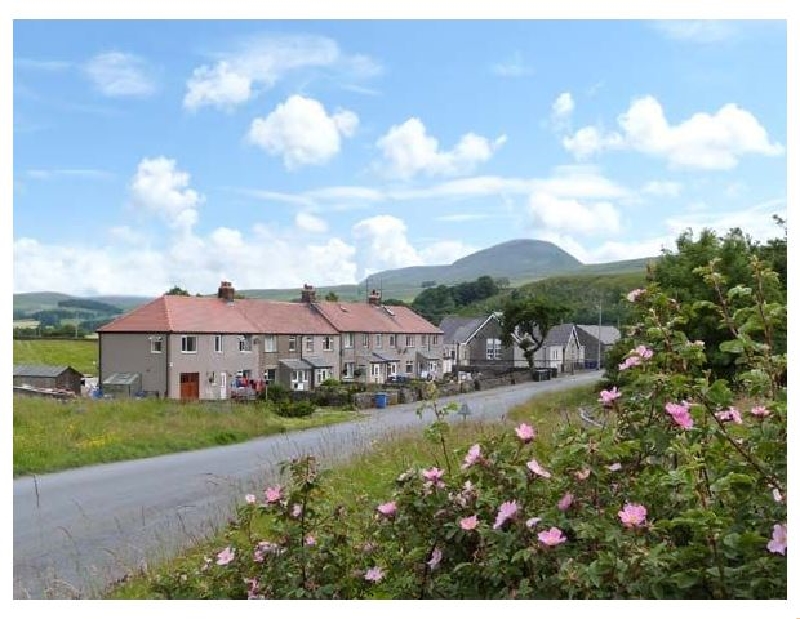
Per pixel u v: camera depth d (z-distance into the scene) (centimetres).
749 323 342
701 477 328
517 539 329
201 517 958
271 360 4941
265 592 379
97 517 1023
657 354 367
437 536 360
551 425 491
